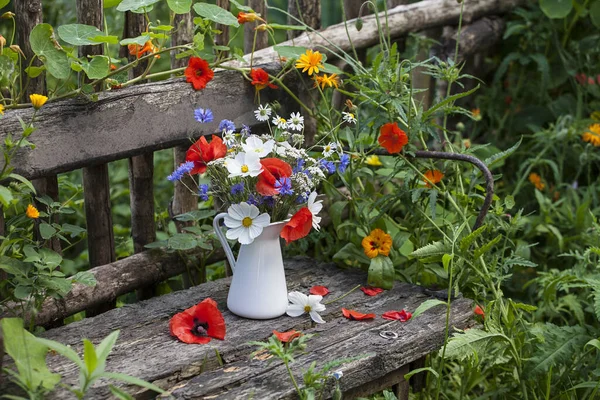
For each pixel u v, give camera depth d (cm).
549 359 241
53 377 173
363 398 205
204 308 206
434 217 244
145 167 249
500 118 376
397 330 216
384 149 255
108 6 233
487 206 236
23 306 215
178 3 228
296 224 206
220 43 262
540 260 330
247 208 205
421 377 229
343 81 265
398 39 321
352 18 302
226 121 222
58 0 367
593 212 330
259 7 272
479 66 368
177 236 243
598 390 244
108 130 221
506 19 367
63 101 214
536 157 348
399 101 245
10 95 227
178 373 189
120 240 272
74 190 266
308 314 221
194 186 267
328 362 197
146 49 235
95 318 213
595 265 273
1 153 202
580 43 370
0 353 172
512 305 246
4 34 360
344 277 250
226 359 198
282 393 184
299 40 277
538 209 354
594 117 366
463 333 224
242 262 216
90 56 224
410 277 265
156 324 212
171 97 234
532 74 378
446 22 330
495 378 265
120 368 188
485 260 263
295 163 218
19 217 219
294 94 266
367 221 259
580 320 272
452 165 262
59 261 212
